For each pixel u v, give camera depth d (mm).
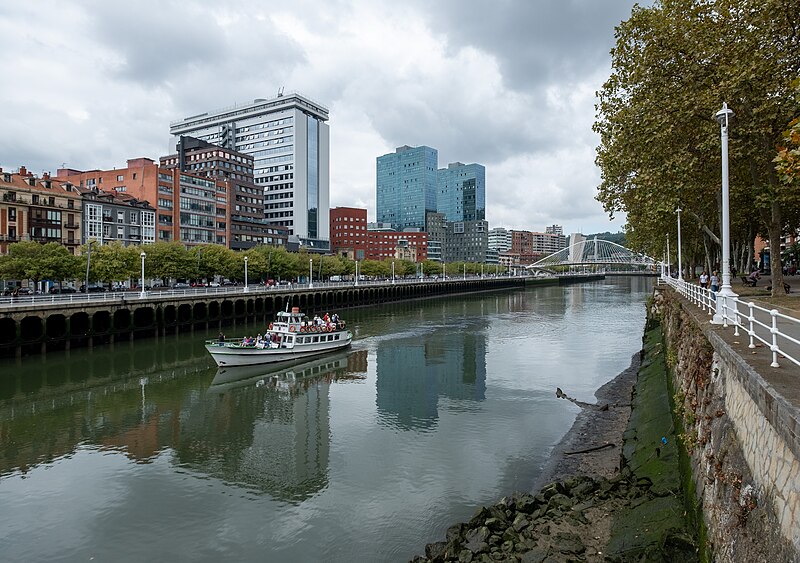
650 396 28297
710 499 12867
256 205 166750
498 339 62906
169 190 124625
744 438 11430
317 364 49062
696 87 29938
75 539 18969
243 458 26188
